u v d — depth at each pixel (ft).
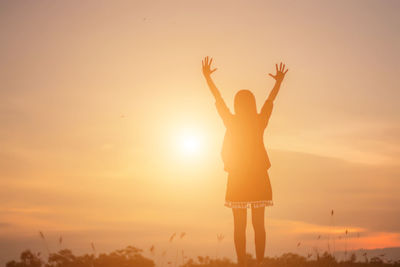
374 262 21.22
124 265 19.20
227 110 19.98
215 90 20.40
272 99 20.11
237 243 18.80
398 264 20.56
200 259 21.15
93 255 19.77
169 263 19.17
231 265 21.13
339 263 21.30
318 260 21.45
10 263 19.26
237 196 18.94
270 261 21.80
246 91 19.80
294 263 21.36
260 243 18.76
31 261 19.51
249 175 18.99
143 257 19.67
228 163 19.42
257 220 18.88
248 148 19.22
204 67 20.75
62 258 19.51
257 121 19.56
